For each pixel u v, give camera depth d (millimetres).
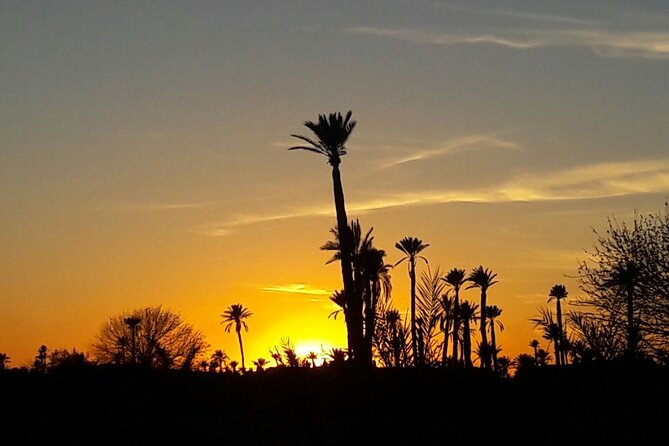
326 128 40688
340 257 38375
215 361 53875
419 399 18172
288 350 23938
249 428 27844
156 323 52062
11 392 37000
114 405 36094
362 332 18719
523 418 18156
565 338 19203
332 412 20734
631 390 18328
